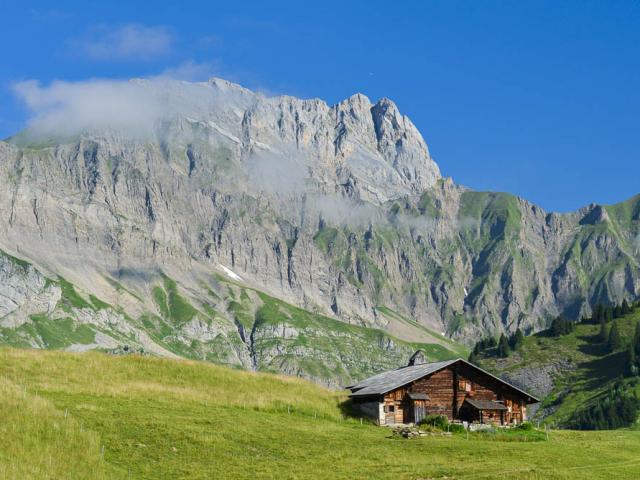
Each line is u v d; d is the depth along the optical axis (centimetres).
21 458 5659
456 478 5822
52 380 8544
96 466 5831
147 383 9025
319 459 6456
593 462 6631
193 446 6594
